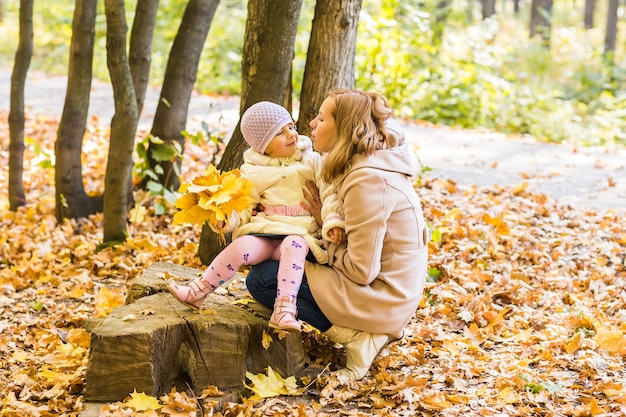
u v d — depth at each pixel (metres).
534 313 4.62
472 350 4.07
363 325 3.51
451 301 4.77
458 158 9.35
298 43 14.01
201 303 3.61
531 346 4.11
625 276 5.30
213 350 3.49
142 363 3.36
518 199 7.21
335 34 4.80
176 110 6.54
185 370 3.56
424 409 3.41
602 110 14.69
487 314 4.49
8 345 4.28
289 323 3.36
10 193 6.85
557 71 18.19
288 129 3.50
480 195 7.43
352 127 3.38
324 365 3.82
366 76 13.16
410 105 13.18
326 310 3.48
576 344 4.04
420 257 3.56
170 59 6.51
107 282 5.29
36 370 4.00
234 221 3.46
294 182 3.54
